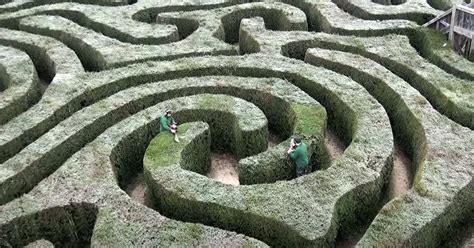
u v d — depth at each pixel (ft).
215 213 49.55
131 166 61.52
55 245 52.06
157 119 62.34
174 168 54.03
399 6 93.30
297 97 66.13
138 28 86.63
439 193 50.14
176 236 46.24
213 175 63.67
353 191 50.93
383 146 56.90
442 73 70.95
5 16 92.99
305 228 46.37
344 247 52.03
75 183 52.90
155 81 72.79
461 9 75.61
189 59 76.23
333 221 47.91
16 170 54.75
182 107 64.28
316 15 93.45
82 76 72.23
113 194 51.24
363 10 91.97
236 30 94.63
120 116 64.90
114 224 47.78
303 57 82.94
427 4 95.25
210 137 63.31
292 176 58.03
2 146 58.90
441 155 55.42
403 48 78.28
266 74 73.15
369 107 63.93
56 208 50.24
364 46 79.05
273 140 68.69
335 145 67.10
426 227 47.06
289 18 89.10
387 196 57.72
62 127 61.05
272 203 49.06
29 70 75.31
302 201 49.21
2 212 49.78
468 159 54.75
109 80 70.74
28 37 84.89
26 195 51.62
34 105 67.67
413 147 61.67
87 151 57.26
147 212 48.93
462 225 53.11
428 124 60.70
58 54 79.20
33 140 62.08
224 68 73.97
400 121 65.46
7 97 68.59
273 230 47.85
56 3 101.55
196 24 89.30
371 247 45.06
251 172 55.52
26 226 50.01
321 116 62.44
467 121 62.95
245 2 100.53
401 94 66.33
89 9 94.58
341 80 69.87
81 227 51.88
